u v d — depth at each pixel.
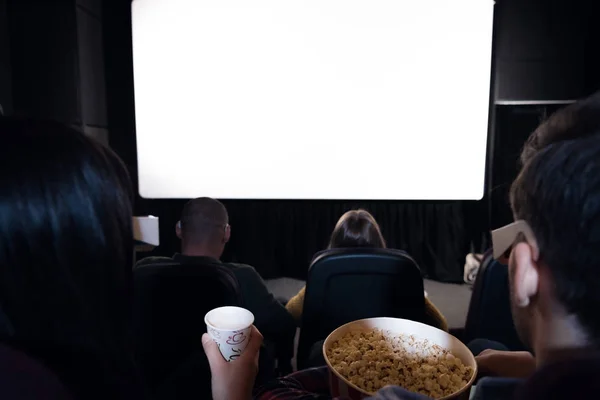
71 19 2.98
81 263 0.36
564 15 3.31
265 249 3.88
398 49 3.30
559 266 0.29
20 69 3.02
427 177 3.51
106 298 0.38
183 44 3.35
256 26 3.31
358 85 3.37
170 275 1.17
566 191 0.27
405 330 0.62
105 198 0.37
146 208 3.71
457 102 3.36
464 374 0.52
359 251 1.34
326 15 3.28
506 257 0.35
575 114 0.29
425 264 3.85
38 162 0.34
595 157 0.27
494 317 1.38
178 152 3.54
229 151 3.53
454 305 3.24
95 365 0.35
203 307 1.22
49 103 3.05
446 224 3.73
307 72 3.37
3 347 0.33
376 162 3.50
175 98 3.44
